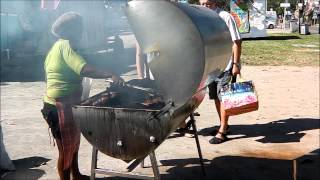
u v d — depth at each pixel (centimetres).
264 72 1288
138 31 371
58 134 423
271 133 660
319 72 1287
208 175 504
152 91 430
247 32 2472
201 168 516
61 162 431
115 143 368
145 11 362
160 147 598
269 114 773
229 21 582
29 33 1892
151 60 368
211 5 582
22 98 926
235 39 584
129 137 361
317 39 2522
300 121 726
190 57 352
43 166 529
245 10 2431
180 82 360
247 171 514
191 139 634
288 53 1778
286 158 557
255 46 2059
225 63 441
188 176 501
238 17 2422
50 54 421
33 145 606
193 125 499
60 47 412
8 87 1069
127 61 1591
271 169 520
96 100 400
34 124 712
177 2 386
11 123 718
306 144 609
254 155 567
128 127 359
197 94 384
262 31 2538
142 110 351
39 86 1082
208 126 698
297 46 2073
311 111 796
